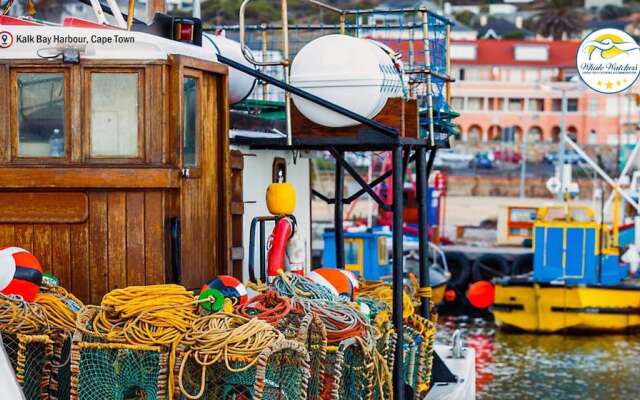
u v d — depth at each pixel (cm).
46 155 963
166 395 841
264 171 1299
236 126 1306
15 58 958
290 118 1130
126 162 955
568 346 2947
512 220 4866
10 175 948
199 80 998
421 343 1242
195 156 996
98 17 1027
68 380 902
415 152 1342
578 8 16638
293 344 845
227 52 1257
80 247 956
